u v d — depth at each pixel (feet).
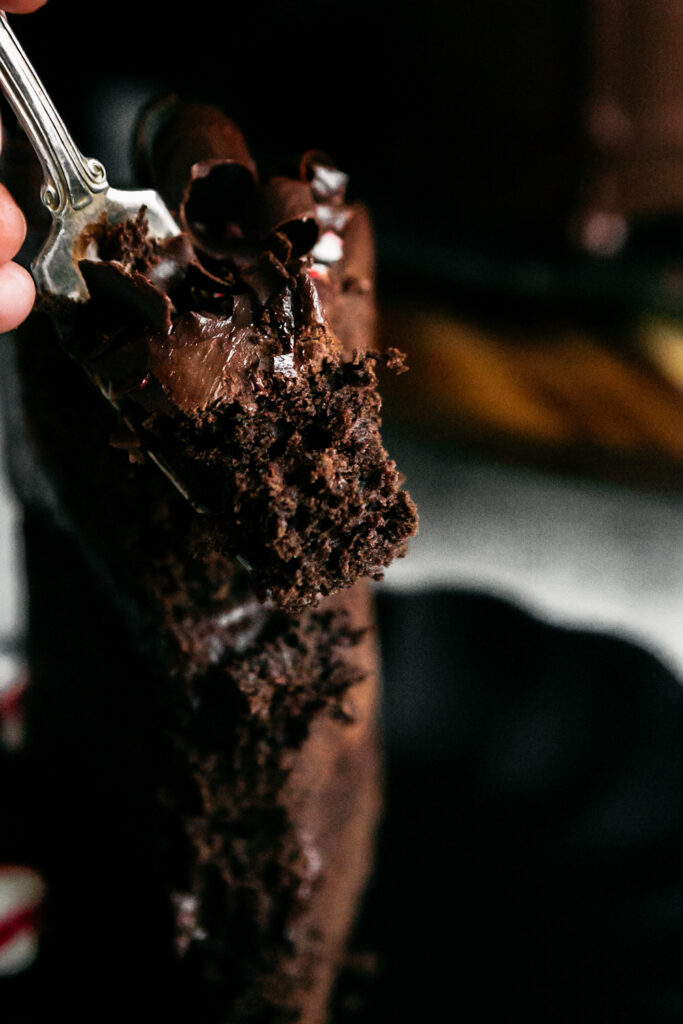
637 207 2.35
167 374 0.68
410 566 2.11
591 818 1.27
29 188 0.85
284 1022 0.93
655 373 2.33
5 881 0.99
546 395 2.32
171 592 0.83
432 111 2.40
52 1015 0.95
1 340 0.94
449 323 2.51
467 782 1.33
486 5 2.20
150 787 0.90
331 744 0.88
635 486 2.15
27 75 0.68
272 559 0.68
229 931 0.90
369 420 0.69
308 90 2.46
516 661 1.49
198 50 2.29
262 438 0.69
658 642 1.90
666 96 2.18
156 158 0.77
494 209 2.44
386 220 2.42
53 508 0.93
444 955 1.08
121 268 0.69
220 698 0.84
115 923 1.00
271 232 0.73
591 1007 1.04
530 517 2.16
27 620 1.03
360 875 1.03
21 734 1.16
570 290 2.32
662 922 1.13
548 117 2.27
